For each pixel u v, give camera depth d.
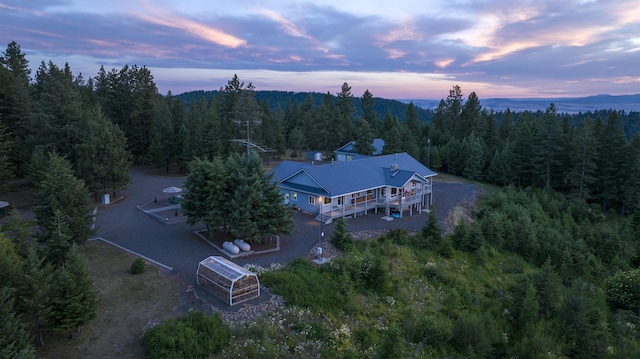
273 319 23.39
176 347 20.00
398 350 20.94
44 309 19.16
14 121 55.44
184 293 26.12
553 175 69.75
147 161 76.38
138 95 75.25
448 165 82.69
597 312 28.91
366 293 28.55
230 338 21.14
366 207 45.81
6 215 41.38
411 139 83.56
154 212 44.03
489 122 93.88
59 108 50.94
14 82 58.56
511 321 28.77
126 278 27.64
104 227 39.03
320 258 32.25
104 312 23.30
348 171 47.59
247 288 25.16
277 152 89.81
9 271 19.19
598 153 62.44
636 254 45.94
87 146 45.59
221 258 28.06
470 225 45.19
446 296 30.25
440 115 118.50
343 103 108.38
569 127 76.25
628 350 25.66
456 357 24.12
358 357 22.20
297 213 45.34
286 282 27.31
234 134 73.19
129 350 20.22
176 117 81.62
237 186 34.06
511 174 71.00
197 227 39.59
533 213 51.94
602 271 40.88
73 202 29.67
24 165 51.62
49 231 28.45
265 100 116.75
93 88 85.62
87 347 20.23
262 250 33.81
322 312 25.25
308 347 22.19
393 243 37.50
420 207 48.84
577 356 25.45
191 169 35.94
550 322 27.27
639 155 59.44
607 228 48.69
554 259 40.47
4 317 16.83
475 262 37.38
